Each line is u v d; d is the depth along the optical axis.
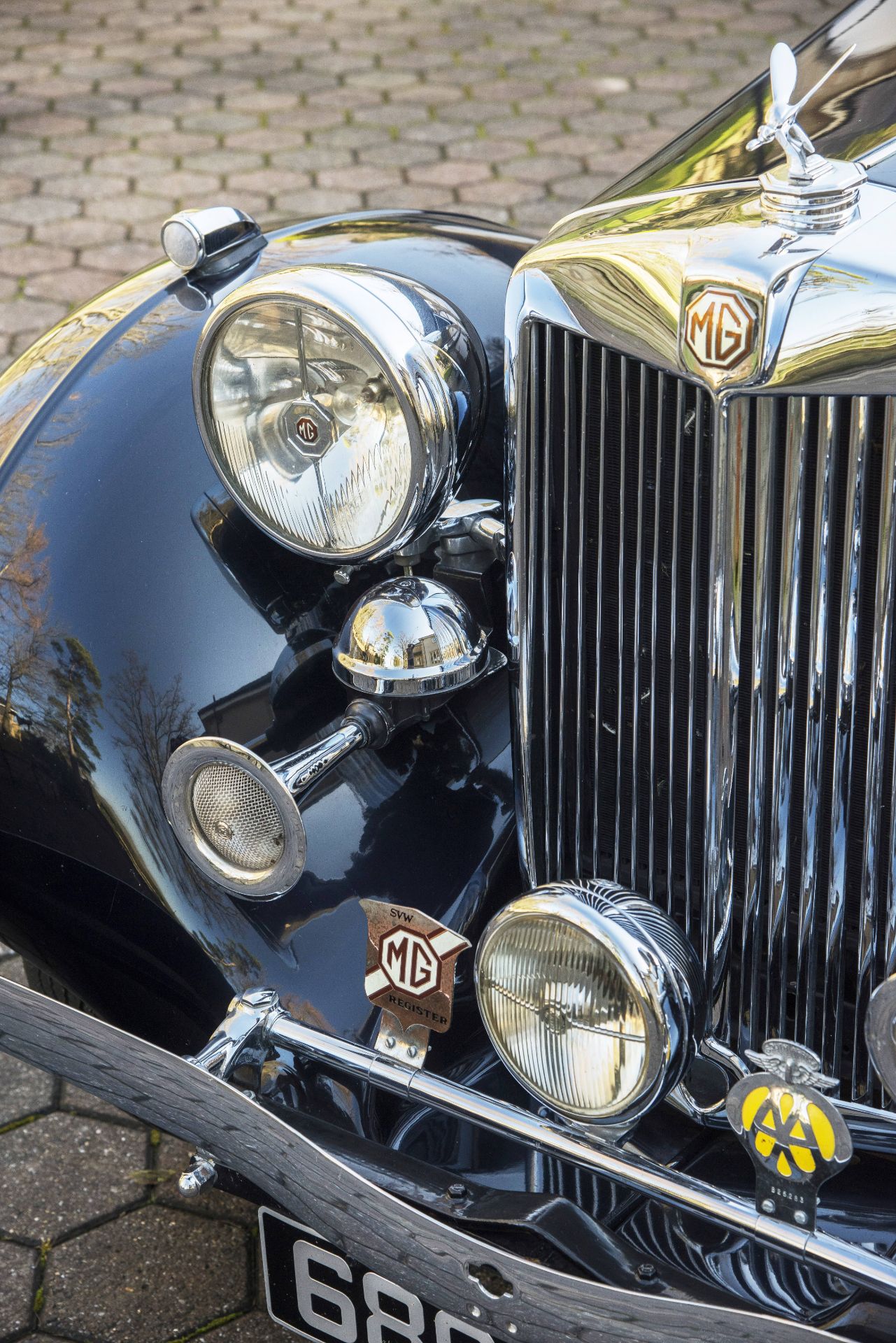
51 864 2.29
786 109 1.98
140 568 2.31
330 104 7.30
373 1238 2.05
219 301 2.50
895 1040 1.97
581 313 2.07
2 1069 2.87
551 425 2.13
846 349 1.93
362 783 2.28
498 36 8.20
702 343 1.98
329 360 2.18
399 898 2.24
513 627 2.22
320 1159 2.04
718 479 2.01
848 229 1.97
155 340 2.47
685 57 7.80
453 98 7.33
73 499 2.35
